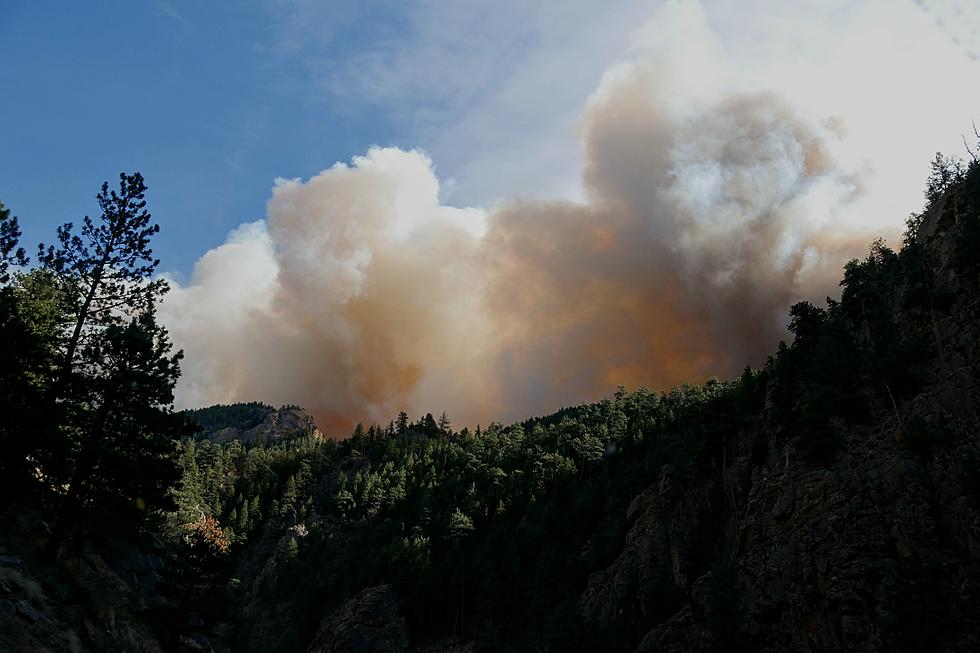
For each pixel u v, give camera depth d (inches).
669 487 3169.3
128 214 1534.2
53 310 1542.8
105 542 1614.2
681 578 2679.6
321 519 6722.4
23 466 1288.1
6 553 1206.3
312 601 5147.6
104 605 1363.2
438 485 6491.1
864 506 1878.7
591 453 5408.5
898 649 1509.6
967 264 2228.1
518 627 3644.2
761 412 2989.7
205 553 1726.1
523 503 5251.0
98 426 1413.6
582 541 3996.1
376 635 4340.6
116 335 1419.8
